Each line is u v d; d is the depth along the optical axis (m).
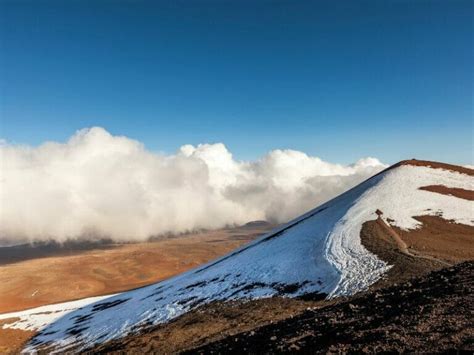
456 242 43.62
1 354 56.31
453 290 18.30
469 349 11.01
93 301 87.69
